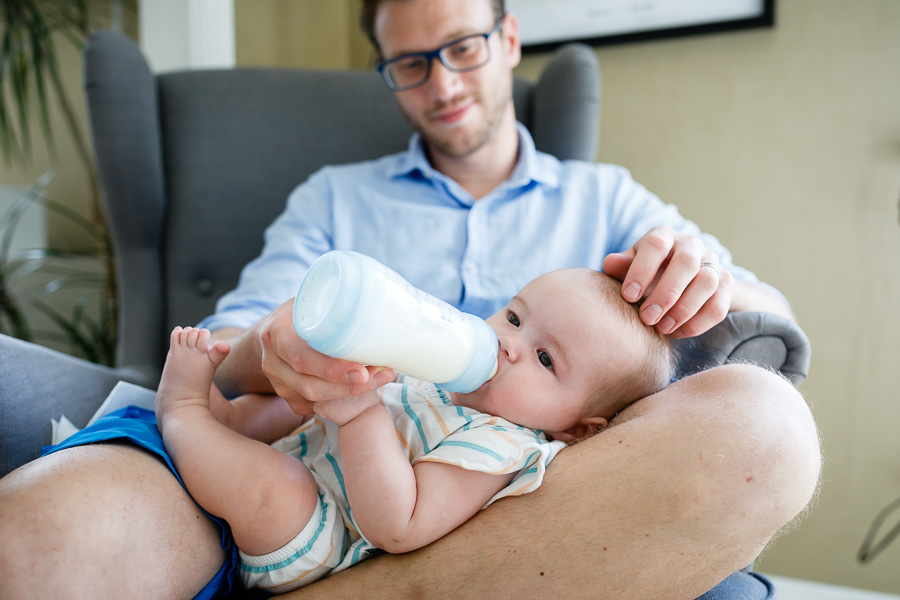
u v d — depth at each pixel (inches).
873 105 64.3
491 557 23.7
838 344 66.8
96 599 20.5
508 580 23.3
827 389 67.2
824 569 67.7
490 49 47.9
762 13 66.3
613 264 32.4
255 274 48.4
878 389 65.5
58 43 102.6
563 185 51.1
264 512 24.7
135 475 23.5
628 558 22.6
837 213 66.2
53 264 96.8
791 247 68.1
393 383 31.8
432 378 24.9
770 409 24.3
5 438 29.5
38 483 21.0
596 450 25.2
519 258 48.3
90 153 103.9
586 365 29.2
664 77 71.6
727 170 69.9
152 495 23.4
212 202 56.5
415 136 55.4
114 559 21.1
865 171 64.9
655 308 29.0
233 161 57.4
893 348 64.8
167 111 57.7
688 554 22.8
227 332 38.8
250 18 80.5
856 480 66.4
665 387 30.9
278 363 24.0
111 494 22.0
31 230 95.2
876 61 63.9
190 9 75.2
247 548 25.5
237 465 24.9
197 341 27.8
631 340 29.6
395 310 21.6
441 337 24.0
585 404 29.5
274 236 51.0
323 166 58.9
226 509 24.7
